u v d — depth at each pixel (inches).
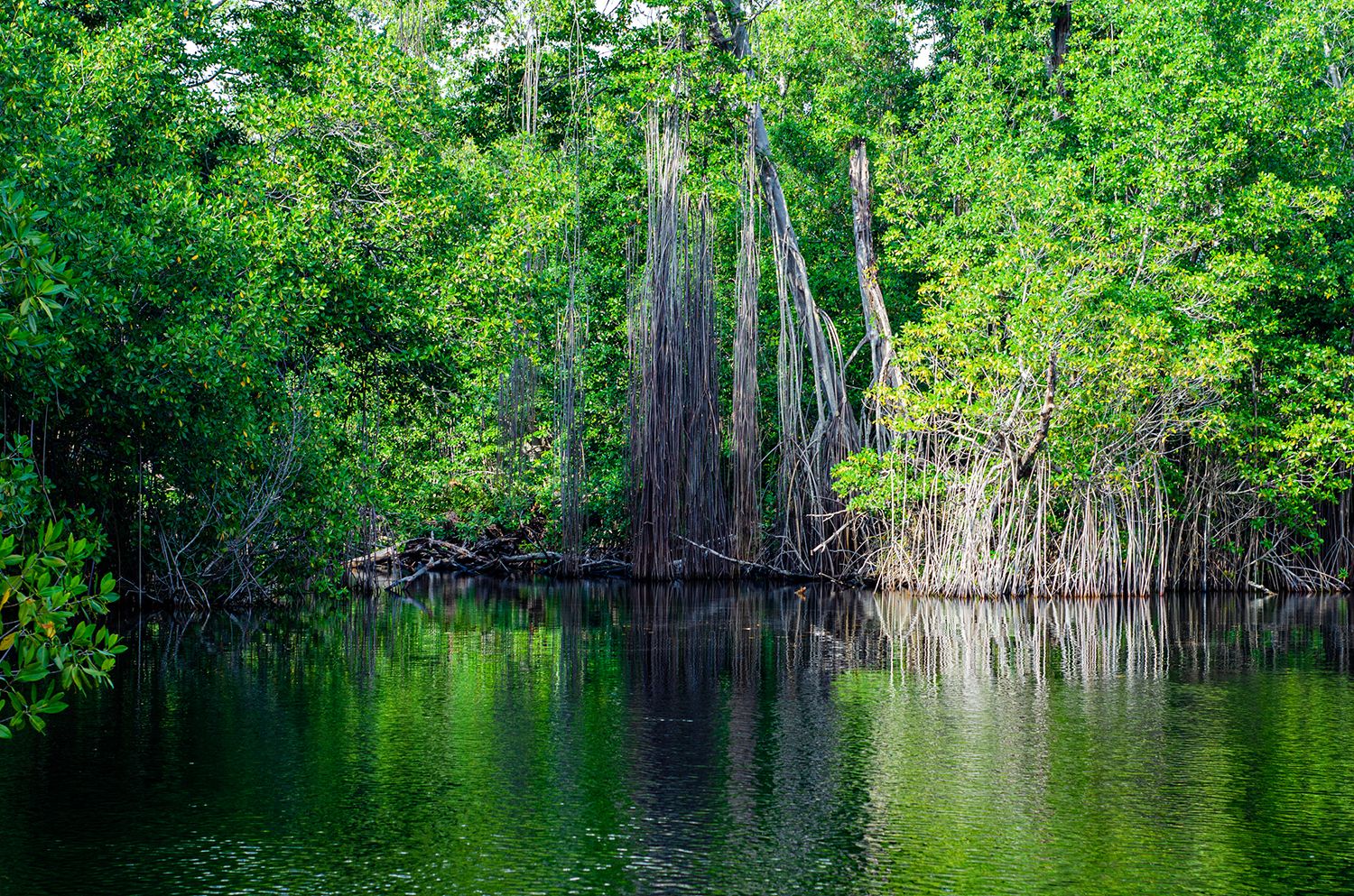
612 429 1355.8
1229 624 813.2
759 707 490.0
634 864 289.7
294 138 823.7
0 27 605.3
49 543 265.7
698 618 855.7
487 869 285.4
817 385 1227.2
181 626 763.4
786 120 1460.4
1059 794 352.8
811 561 1197.1
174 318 669.9
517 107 1334.9
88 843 304.0
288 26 927.0
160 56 772.6
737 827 320.5
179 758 393.1
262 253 725.9
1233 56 1130.0
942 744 420.2
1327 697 511.8
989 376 994.1
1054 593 1024.2
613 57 1314.0
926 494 1080.8
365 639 712.4
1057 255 1008.2
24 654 258.8
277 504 894.4
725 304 1350.9
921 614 890.7
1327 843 305.4
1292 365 1123.9
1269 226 1050.7
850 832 315.3
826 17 1464.1
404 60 841.5
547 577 1309.1
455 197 891.4
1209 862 290.4
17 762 388.2
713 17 1269.7
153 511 855.7
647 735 434.6
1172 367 995.3
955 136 1332.4
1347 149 1184.2
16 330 280.5
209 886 272.5
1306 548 1106.1
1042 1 1306.6
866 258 1334.9
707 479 1218.0
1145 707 489.7
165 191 680.4
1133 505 1039.6
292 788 357.4
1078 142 1252.5
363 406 977.5
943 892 269.3
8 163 561.0
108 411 681.6
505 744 419.2
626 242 1322.6
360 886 273.3
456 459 1321.4
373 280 802.8
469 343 914.7
